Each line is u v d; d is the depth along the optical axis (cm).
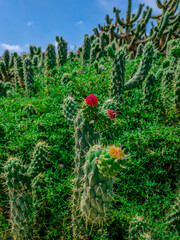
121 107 216
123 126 206
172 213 131
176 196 150
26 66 364
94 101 108
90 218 100
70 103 179
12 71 654
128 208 141
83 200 99
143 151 181
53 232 146
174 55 205
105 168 81
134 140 192
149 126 192
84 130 117
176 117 218
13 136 205
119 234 150
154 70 345
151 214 142
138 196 157
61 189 151
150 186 154
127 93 271
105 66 340
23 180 116
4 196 171
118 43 877
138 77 264
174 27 686
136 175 165
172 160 177
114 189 162
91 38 589
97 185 89
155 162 180
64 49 427
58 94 264
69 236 138
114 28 793
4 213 163
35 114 254
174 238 118
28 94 343
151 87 225
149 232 115
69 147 191
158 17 886
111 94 239
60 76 344
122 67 229
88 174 91
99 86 272
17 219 121
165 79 248
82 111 112
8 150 204
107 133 187
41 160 146
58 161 186
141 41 806
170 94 227
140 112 217
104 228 134
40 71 402
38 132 205
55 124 204
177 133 194
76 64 400
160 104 237
